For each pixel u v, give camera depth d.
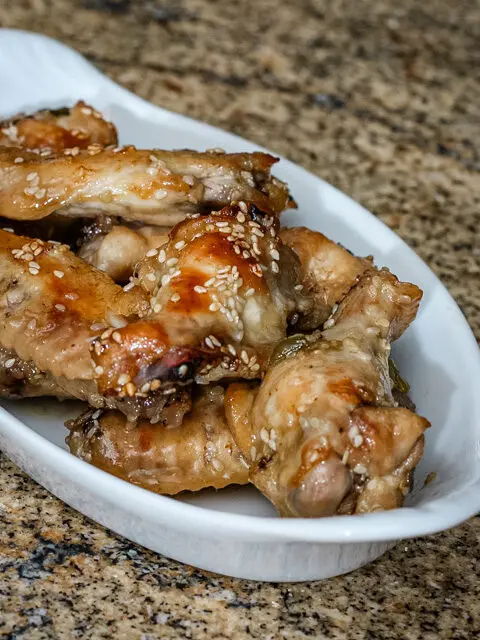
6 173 0.32
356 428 0.25
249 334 0.28
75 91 0.41
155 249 0.29
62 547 0.27
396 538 0.24
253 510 0.29
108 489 0.25
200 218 0.30
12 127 0.36
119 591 0.26
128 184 0.31
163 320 0.26
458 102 0.54
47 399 0.32
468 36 0.61
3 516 0.28
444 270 0.41
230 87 0.53
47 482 0.28
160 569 0.27
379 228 0.36
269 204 0.32
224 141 0.39
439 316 0.33
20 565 0.27
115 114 0.41
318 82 0.54
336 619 0.26
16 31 0.40
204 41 0.57
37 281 0.29
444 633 0.26
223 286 0.27
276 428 0.26
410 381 0.32
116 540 0.28
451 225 0.44
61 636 0.25
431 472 0.29
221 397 0.29
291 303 0.29
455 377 0.31
